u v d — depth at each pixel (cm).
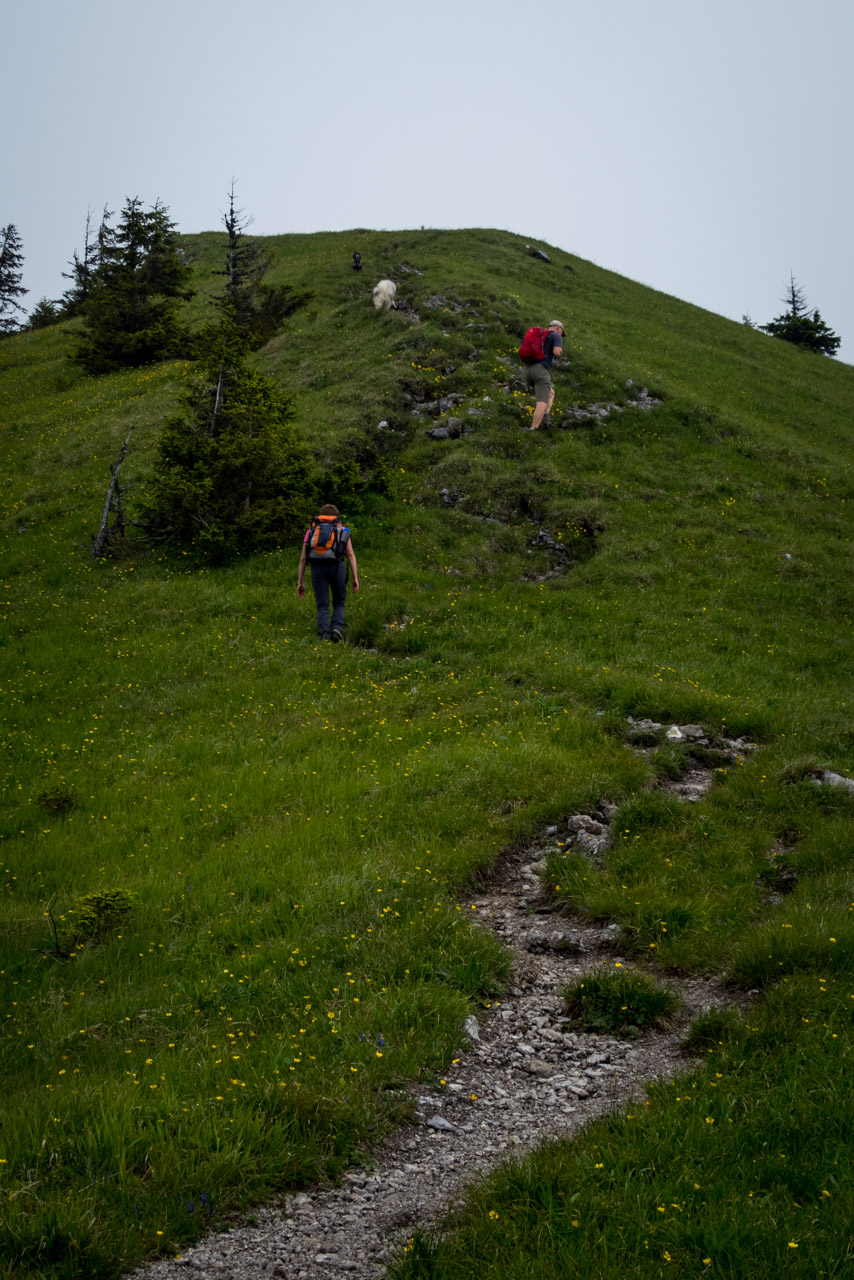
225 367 2014
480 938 652
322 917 686
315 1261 356
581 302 3969
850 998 508
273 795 963
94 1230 352
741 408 3098
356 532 1930
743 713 1169
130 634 1580
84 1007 574
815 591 1884
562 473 2228
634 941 665
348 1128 441
